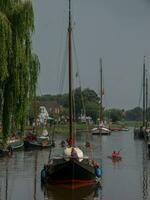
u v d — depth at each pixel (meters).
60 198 35.69
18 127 28.92
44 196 36.38
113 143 106.50
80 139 118.50
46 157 69.44
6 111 28.50
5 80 28.06
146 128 118.62
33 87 29.64
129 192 38.44
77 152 42.09
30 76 29.55
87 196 36.59
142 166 57.94
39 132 101.12
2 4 28.56
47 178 42.00
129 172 51.84
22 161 63.47
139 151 83.19
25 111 28.81
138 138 125.44
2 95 28.36
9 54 27.61
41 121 129.25
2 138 29.45
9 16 28.53
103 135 146.50
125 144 103.00
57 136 124.44
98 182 42.47
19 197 35.81
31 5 29.20
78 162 40.47
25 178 46.28
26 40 28.95
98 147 92.81
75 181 40.81
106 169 54.69
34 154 74.69
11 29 27.62
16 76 28.08
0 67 26.28
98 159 66.88
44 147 84.81
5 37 26.50
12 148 76.31
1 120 28.86
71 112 46.44
